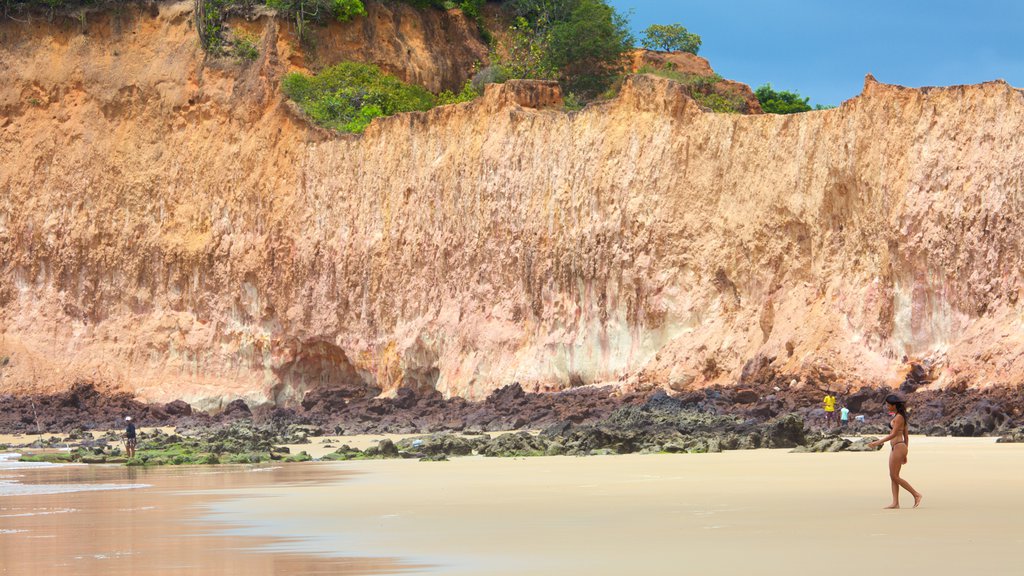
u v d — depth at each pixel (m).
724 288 50.03
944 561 11.42
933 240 44.03
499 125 58.22
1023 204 42.28
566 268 54.28
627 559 12.15
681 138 52.34
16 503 21.78
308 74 70.62
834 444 29.16
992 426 33.66
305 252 63.62
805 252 48.19
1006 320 41.41
